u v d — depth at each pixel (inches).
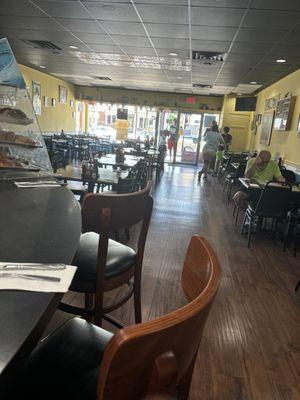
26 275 31.1
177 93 466.9
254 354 79.3
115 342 17.5
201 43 196.2
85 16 167.2
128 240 147.5
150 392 19.4
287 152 245.8
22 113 85.8
